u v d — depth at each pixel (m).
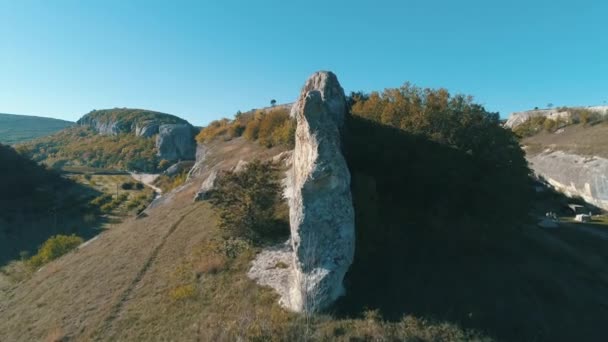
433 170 21.11
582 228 35.69
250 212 22.28
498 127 25.48
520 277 17.81
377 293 14.82
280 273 17.78
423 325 13.12
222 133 79.75
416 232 19.56
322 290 13.78
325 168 14.05
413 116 24.91
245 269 18.95
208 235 24.75
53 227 65.81
